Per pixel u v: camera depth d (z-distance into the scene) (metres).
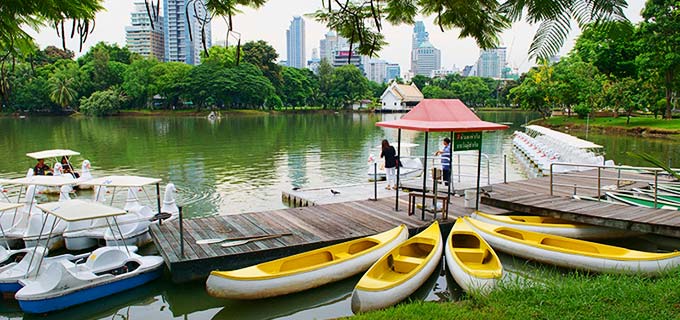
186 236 9.34
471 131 10.79
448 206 11.80
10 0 2.64
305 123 53.41
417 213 11.30
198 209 14.01
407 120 11.05
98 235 10.16
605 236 10.30
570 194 12.23
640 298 5.56
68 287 7.25
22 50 3.16
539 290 6.07
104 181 11.37
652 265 7.34
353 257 8.20
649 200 11.34
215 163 22.61
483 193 11.92
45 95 64.38
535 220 10.74
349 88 86.19
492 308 5.59
